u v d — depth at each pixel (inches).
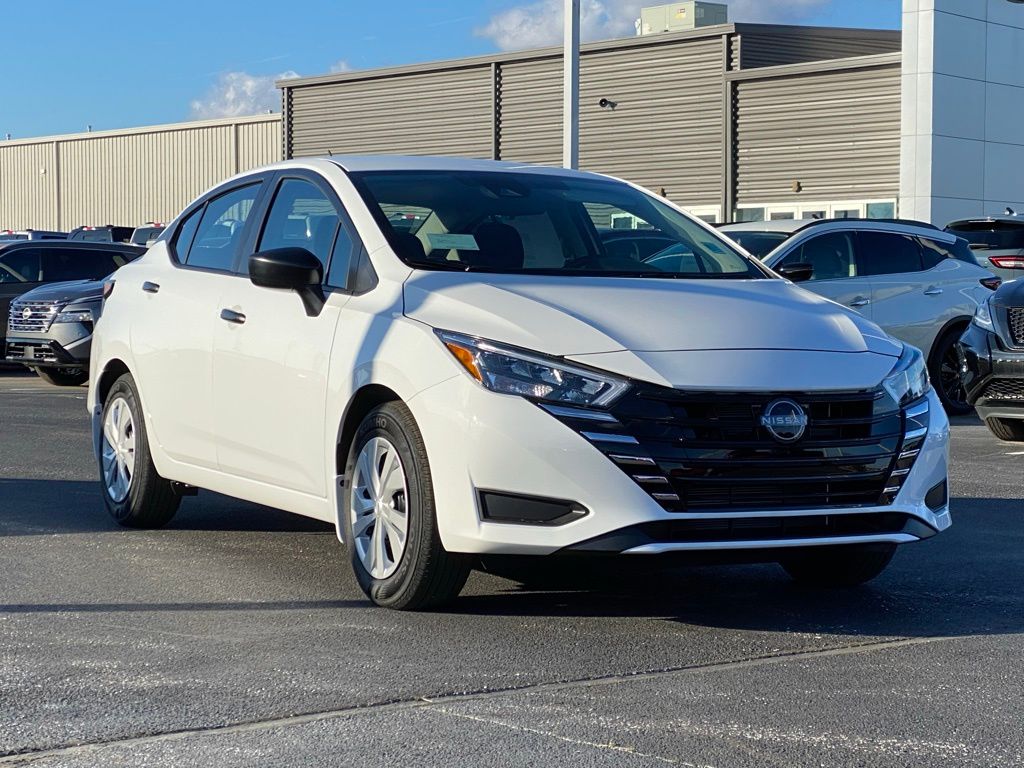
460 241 226.8
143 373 271.9
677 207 264.1
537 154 1574.8
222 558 250.7
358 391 211.5
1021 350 415.5
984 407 428.1
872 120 1314.0
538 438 189.2
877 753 147.9
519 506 190.7
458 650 188.7
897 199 1296.8
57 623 202.7
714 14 1542.8
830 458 196.4
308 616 207.3
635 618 209.0
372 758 145.3
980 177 1295.5
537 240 232.5
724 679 175.8
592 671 179.0
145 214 2172.7
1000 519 297.7
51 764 143.3
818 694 169.3
